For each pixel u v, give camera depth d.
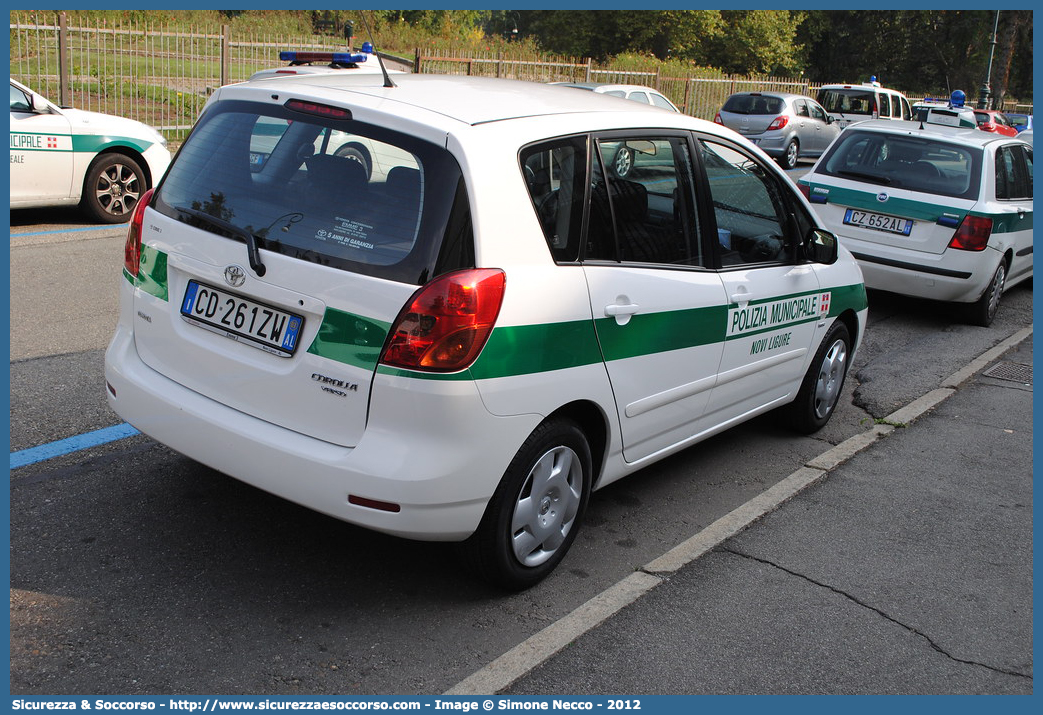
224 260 3.23
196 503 3.91
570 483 3.54
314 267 3.04
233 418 3.21
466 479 3.03
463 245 2.97
